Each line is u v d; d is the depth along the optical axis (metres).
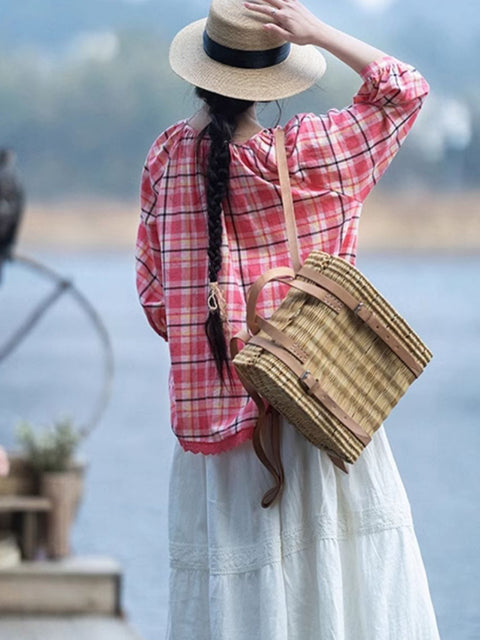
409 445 42.06
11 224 15.54
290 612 5.54
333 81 88.50
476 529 26.06
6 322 88.56
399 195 155.00
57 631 12.07
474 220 152.38
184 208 5.67
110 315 100.12
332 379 5.30
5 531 13.36
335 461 5.49
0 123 155.50
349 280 5.31
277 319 5.36
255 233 5.59
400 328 5.36
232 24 5.55
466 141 154.12
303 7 5.61
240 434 5.55
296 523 5.55
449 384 61.06
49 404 55.28
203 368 5.64
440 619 18.70
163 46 159.62
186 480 5.82
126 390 60.91
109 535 25.48
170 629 5.83
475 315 101.50
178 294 5.67
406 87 5.55
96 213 156.25
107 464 37.75
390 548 5.57
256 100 5.55
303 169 5.53
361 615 5.56
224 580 5.60
